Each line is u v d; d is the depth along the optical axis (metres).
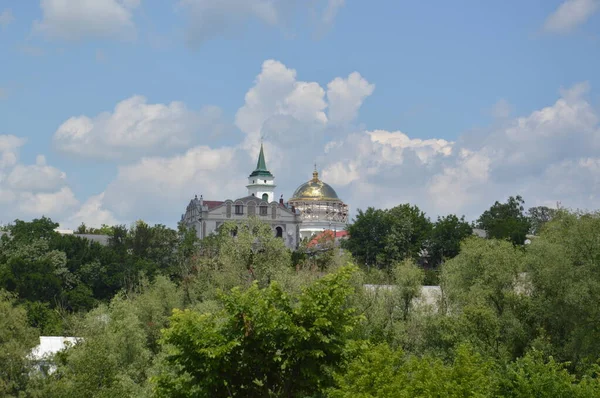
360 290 59.97
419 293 62.78
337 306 33.75
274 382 34.28
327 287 34.41
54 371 53.69
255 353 33.25
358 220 169.00
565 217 63.09
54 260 127.25
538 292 57.31
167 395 33.56
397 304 62.41
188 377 33.97
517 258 60.94
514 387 35.62
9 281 111.81
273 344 33.34
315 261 88.62
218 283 75.50
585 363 46.41
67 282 125.38
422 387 29.89
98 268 130.50
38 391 47.41
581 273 52.22
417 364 32.84
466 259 64.81
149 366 56.91
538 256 56.59
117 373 50.62
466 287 63.22
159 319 69.50
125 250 141.62
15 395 49.09
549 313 53.22
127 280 129.88
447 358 50.28
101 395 46.22
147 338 67.50
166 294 75.38
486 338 50.72
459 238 166.25
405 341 55.84
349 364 32.88
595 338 49.22
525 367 37.00
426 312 60.72
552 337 53.97
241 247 76.94
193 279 78.94
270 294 34.62
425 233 168.25
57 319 95.88
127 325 57.41
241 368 33.66
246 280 75.50
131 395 47.34
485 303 56.06
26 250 131.38
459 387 29.31
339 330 33.72
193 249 139.25
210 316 35.19
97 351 49.50
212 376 32.19
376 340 51.91
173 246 150.75
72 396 47.03
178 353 33.34
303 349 32.97
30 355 53.22
